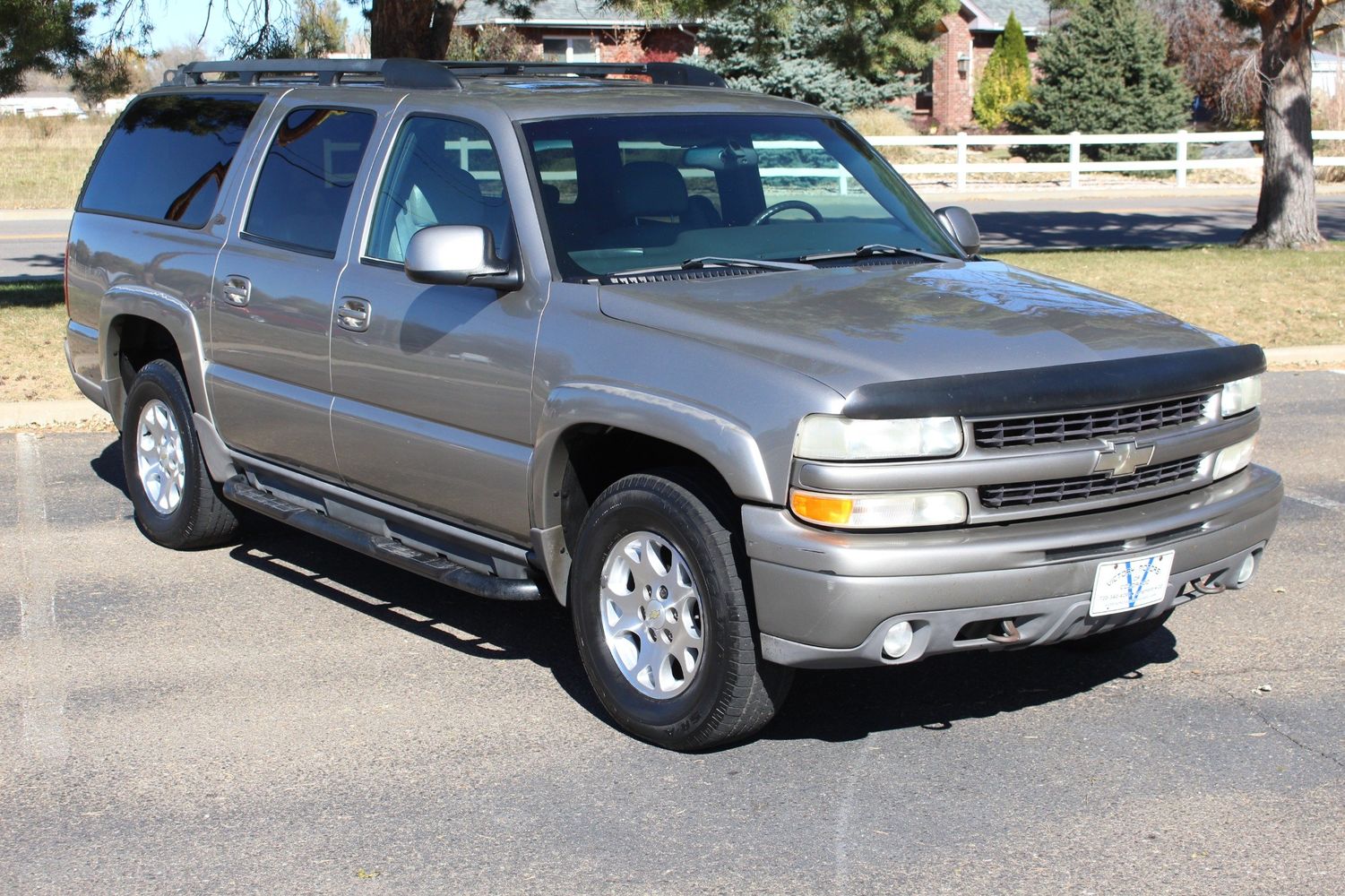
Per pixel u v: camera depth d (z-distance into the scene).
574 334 4.73
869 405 4.04
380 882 3.81
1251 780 4.39
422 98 5.58
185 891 3.77
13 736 4.74
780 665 4.36
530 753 4.62
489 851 3.97
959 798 4.28
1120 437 4.37
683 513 4.39
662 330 4.55
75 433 9.31
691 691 4.49
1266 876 3.80
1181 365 4.49
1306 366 11.80
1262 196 18.91
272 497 6.25
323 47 14.80
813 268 5.12
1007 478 4.18
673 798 4.29
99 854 3.96
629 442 4.94
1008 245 20.30
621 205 5.14
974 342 4.37
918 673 5.34
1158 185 29.80
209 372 6.32
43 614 5.95
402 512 5.52
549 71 6.54
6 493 7.88
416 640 5.68
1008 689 5.18
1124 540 4.38
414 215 5.41
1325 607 6.04
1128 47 34.34
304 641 5.65
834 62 26.05
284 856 3.95
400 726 4.83
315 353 5.68
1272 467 8.46
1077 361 4.34
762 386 4.21
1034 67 44.31
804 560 4.09
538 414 4.80
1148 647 5.61
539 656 5.52
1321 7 17.81
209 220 6.43
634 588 4.70
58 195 26.95
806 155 5.75
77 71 13.59
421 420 5.29
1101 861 3.88
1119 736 4.75
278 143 6.20
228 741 4.70
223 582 6.39
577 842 4.02
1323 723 4.83
